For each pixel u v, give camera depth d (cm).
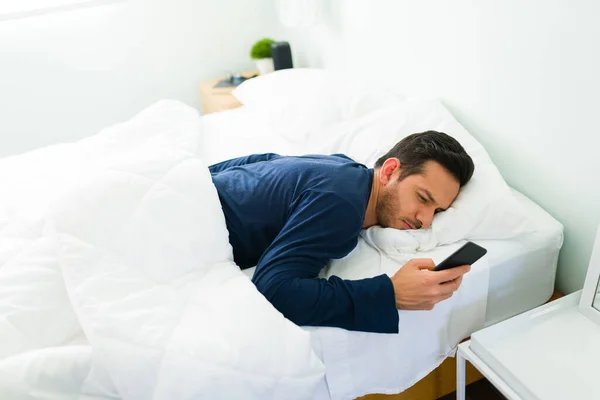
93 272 81
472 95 124
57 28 205
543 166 109
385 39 154
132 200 89
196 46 234
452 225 99
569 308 91
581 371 78
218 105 198
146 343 73
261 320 76
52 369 71
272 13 239
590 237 102
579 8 90
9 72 204
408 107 131
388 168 99
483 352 83
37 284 81
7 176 128
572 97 97
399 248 98
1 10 195
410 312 90
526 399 76
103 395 74
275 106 160
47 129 221
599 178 96
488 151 125
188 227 89
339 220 86
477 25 115
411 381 97
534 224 99
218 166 122
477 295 96
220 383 72
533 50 103
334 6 176
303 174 94
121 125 150
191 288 86
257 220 96
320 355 85
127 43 220
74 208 85
